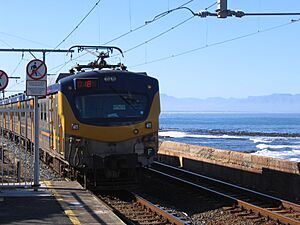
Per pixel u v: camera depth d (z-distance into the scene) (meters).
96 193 16.34
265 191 17.28
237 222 12.31
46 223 10.03
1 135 20.19
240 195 15.84
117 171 16.12
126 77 16.30
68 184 15.15
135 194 15.32
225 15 14.10
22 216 10.66
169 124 192.12
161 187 17.48
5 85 14.01
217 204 14.39
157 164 24.19
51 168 21.12
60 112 15.98
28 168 20.12
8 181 15.88
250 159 19.25
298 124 184.25
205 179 18.84
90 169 16.12
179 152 26.11
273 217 12.28
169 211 13.42
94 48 22.38
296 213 13.09
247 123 198.38
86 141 15.76
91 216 10.72
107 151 15.88
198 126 169.25
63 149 15.97
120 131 15.91
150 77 16.69
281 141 79.94
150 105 16.44
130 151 16.08
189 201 15.15
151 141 16.33
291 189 16.34
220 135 98.69
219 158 21.70
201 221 12.63
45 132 19.61
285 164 17.08
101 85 16.05
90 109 15.89
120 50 22.12
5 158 23.19
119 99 16.14
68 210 11.30
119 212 12.91
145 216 12.70
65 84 15.91
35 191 13.83
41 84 13.89
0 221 10.18
